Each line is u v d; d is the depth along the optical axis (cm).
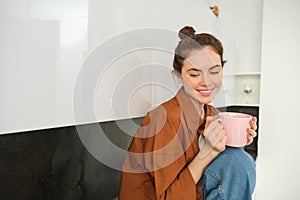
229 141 58
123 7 77
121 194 60
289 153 163
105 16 71
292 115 162
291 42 161
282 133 164
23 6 51
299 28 160
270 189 168
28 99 53
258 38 177
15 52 50
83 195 70
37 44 54
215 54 52
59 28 59
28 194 54
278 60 164
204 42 52
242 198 57
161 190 52
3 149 49
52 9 57
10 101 50
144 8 84
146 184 57
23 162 53
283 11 163
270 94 167
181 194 51
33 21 53
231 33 183
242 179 57
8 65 49
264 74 168
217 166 57
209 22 133
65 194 64
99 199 76
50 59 57
